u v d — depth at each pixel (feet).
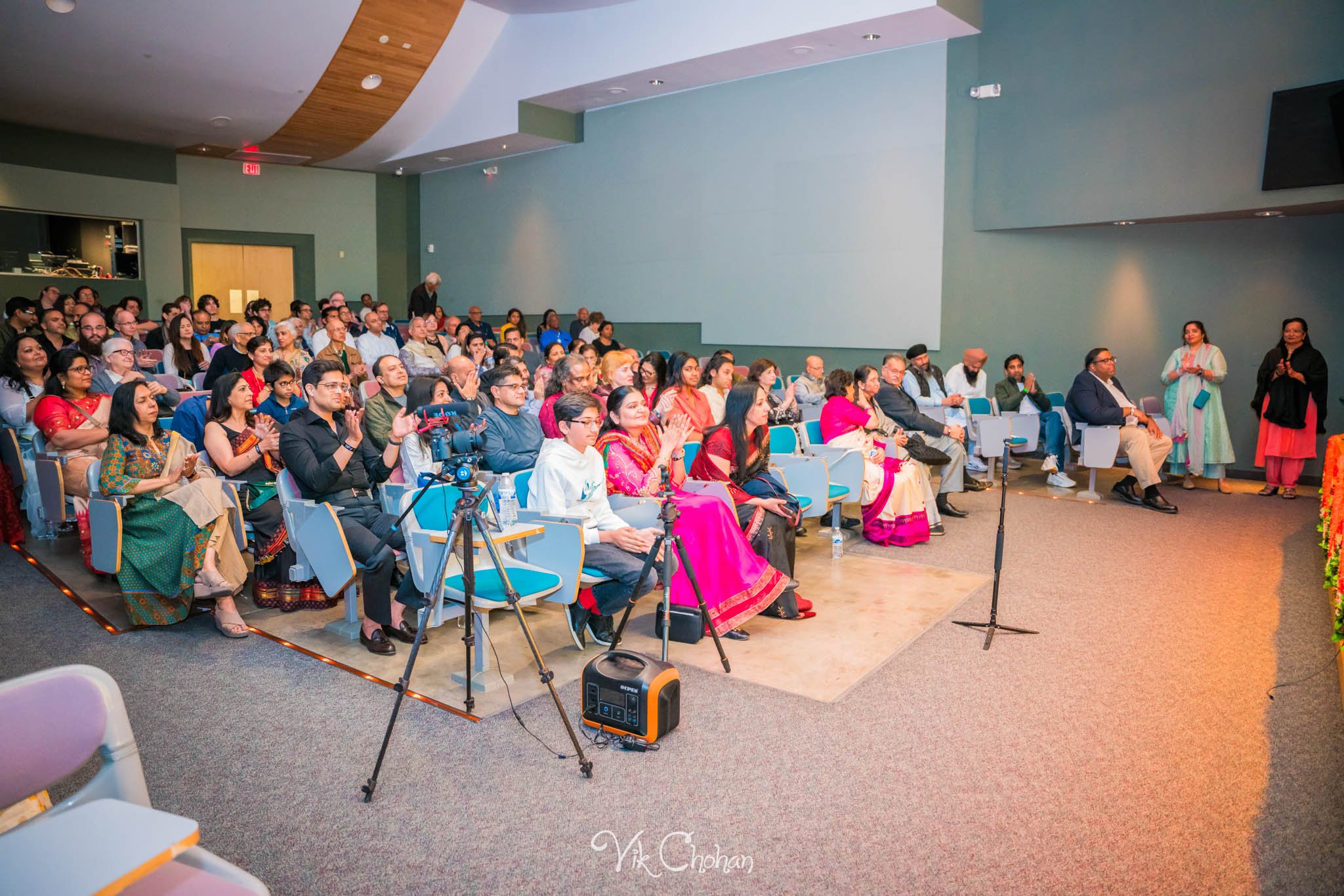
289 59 31.17
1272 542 18.44
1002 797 8.35
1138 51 25.07
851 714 10.15
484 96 37.22
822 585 15.31
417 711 10.13
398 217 47.16
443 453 8.81
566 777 8.70
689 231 35.09
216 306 30.42
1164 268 27.37
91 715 5.44
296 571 12.47
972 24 27.20
